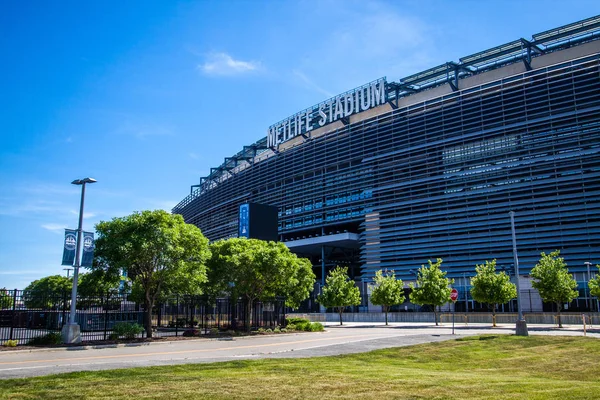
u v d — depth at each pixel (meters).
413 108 78.00
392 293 56.28
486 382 13.73
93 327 39.34
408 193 75.69
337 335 36.41
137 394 11.71
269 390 12.23
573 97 62.00
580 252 58.22
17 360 20.20
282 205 95.56
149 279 32.56
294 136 95.94
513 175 65.12
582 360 20.27
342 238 83.56
